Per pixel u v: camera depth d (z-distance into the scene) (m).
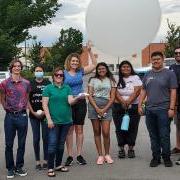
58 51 36.84
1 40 23.66
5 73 14.55
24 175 4.44
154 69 4.75
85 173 4.50
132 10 4.65
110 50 4.85
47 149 4.71
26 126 4.43
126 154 5.40
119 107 5.16
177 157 5.21
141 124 7.91
